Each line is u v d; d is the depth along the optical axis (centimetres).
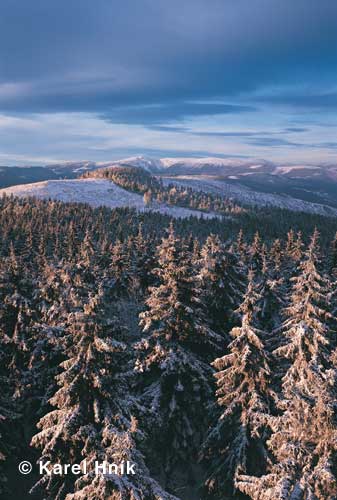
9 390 2594
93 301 1680
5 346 2688
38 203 18212
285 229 14950
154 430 2195
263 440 2061
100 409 1691
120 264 4619
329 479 1345
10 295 2669
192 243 6962
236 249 5675
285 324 2292
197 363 2241
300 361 1970
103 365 1722
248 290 2062
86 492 1492
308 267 2169
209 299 2706
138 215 18062
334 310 2812
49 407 2480
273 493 1434
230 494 2067
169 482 2294
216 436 2167
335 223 17100
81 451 1703
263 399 2055
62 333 2531
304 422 1470
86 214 15275
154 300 2312
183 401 2266
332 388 1476
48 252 6556
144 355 2367
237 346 2077
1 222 11644
